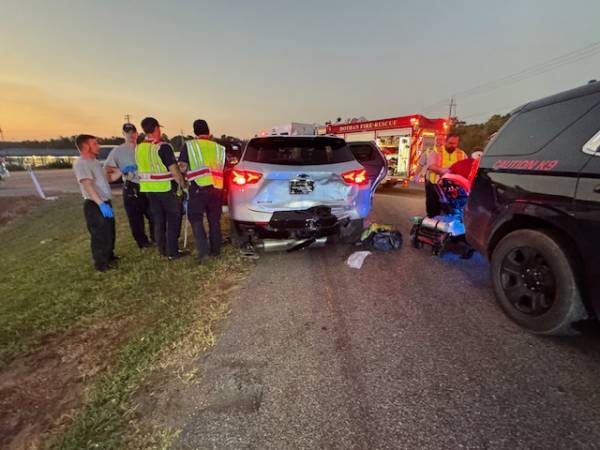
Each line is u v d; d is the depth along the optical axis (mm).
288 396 1783
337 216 3648
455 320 2516
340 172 3594
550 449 1424
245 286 3252
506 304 2496
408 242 4648
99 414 1731
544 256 2164
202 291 3178
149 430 1607
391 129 11766
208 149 3791
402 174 11586
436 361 2031
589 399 1695
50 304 3236
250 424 1610
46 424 1739
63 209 10906
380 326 2459
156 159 3814
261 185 3490
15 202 12945
